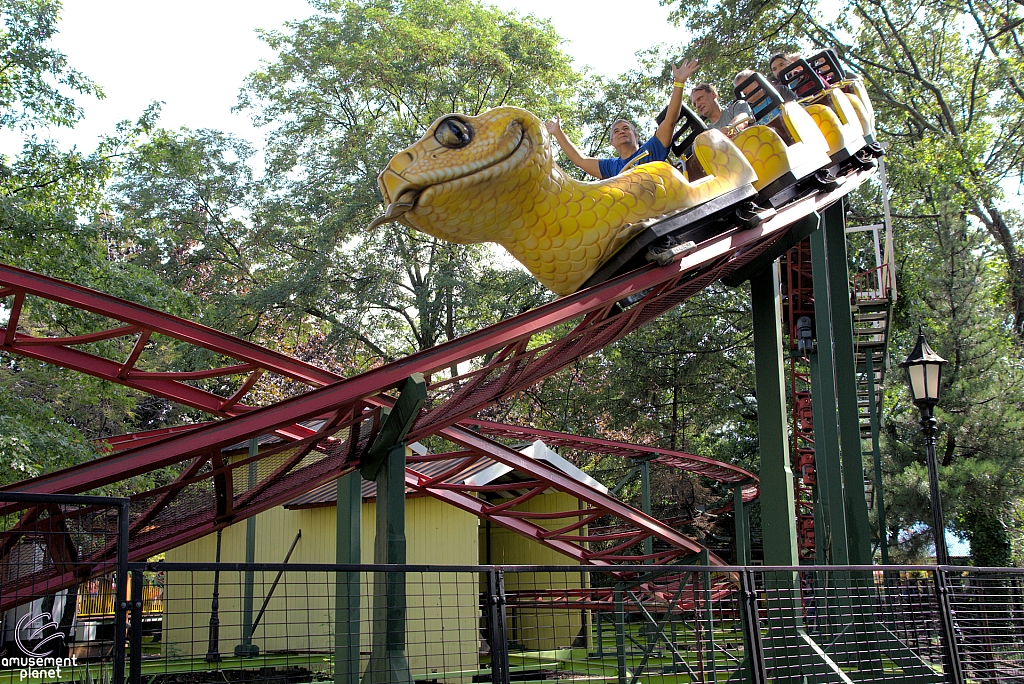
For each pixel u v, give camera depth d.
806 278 15.30
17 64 17.22
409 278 30.78
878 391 20.95
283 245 30.44
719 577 15.04
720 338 29.05
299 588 16.56
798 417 19.20
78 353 9.27
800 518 19.19
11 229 15.30
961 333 21.17
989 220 26.34
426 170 6.66
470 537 14.55
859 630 9.20
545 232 7.40
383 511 7.59
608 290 7.29
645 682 9.76
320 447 10.07
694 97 9.49
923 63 27.83
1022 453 19.28
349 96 31.03
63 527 5.49
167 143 19.80
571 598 15.27
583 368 29.22
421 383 6.38
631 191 7.61
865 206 27.56
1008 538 18.98
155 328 8.27
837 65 10.77
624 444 16.34
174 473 26.06
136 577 4.09
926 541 20.83
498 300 28.50
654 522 12.62
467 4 31.16
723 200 7.98
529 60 29.91
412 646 13.54
